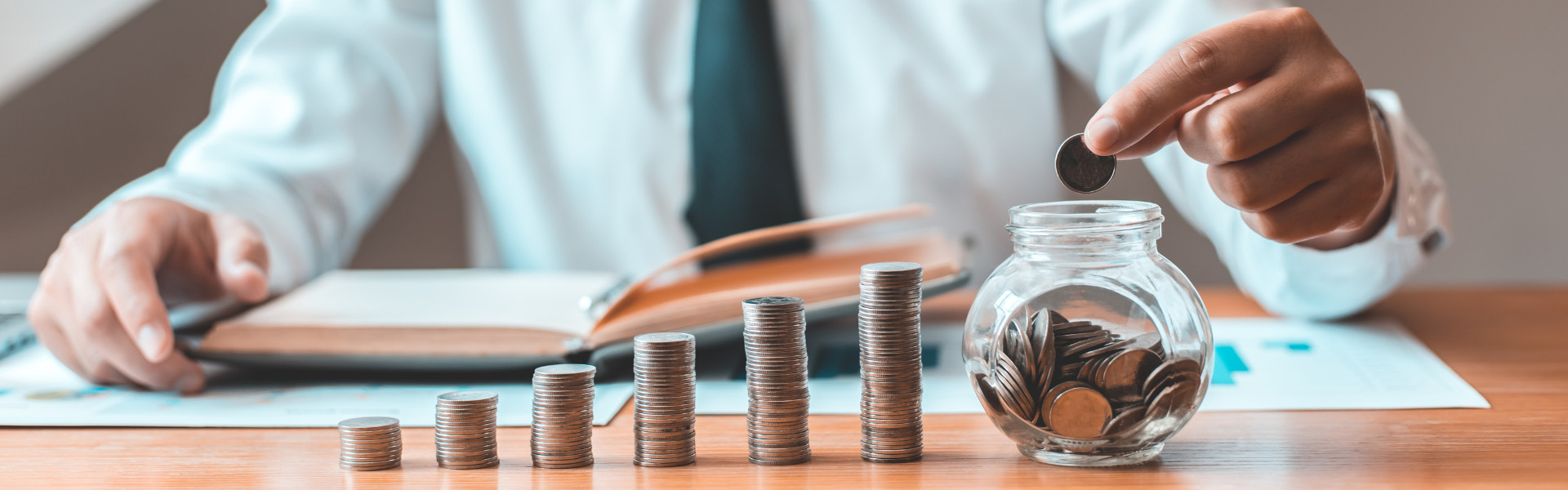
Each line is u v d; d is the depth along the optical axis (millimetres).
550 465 494
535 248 1411
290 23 1276
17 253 1739
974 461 490
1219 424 552
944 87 1294
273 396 668
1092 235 436
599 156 1354
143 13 1710
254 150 1139
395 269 1858
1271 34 472
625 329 657
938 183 1320
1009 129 1305
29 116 1712
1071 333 447
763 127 1175
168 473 499
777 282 757
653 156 1324
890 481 459
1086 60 1217
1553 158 1686
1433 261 1763
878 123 1293
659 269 678
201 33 1724
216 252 768
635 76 1316
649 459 493
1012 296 456
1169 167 947
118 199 899
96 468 510
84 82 1716
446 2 1379
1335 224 508
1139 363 441
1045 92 1313
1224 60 458
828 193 1310
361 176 1239
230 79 1265
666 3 1325
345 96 1244
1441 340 773
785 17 1303
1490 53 1660
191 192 930
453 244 1857
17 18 1678
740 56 1181
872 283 485
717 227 1191
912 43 1299
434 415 609
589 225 1387
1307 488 435
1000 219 1341
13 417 611
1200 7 1005
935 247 886
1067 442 457
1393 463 469
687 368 494
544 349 667
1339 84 469
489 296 854
